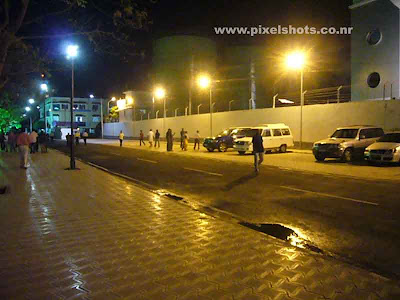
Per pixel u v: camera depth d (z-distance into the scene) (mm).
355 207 8953
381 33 28359
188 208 8836
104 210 8609
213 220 7621
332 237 6703
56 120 85062
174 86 58188
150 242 6113
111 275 4719
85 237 6426
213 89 55031
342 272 4754
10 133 31203
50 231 6812
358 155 20281
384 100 24672
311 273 4727
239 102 52625
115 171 17578
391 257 5641
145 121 57688
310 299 4004
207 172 16344
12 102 23938
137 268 4949
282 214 8469
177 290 4262
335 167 17375
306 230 7188
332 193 10844
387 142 18000
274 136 26484
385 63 28156
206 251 5629
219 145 28938
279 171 16188
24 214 8203
